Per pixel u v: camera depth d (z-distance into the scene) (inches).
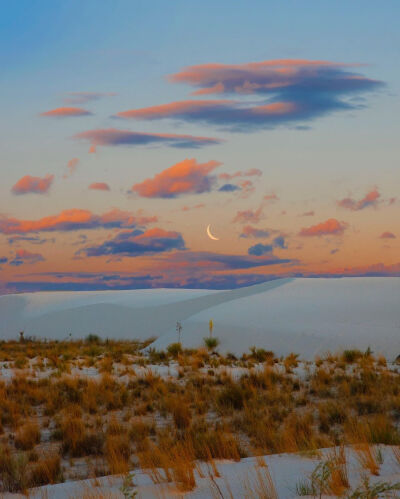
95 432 468.8
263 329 1423.5
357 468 289.1
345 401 579.8
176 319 2603.3
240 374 802.2
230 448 366.6
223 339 1421.0
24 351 1456.7
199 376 752.3
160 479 291.3
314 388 655.8
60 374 783.1
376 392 603.8
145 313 2741.1
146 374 772.6
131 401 607.8
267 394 617.3
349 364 943.7
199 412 550.9
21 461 354.0
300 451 342.3
